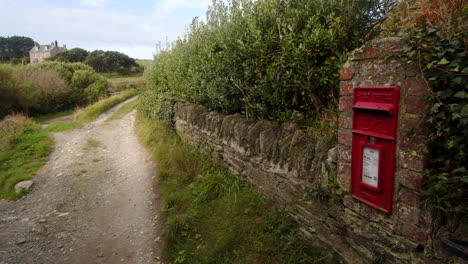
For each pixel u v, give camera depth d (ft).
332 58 10.68
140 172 19.85
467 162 5.60
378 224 7.16
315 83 11.34
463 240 5.46
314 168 9.33
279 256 9.11
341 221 8.32
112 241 12.07
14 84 57.26
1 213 15.53
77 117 50.96
